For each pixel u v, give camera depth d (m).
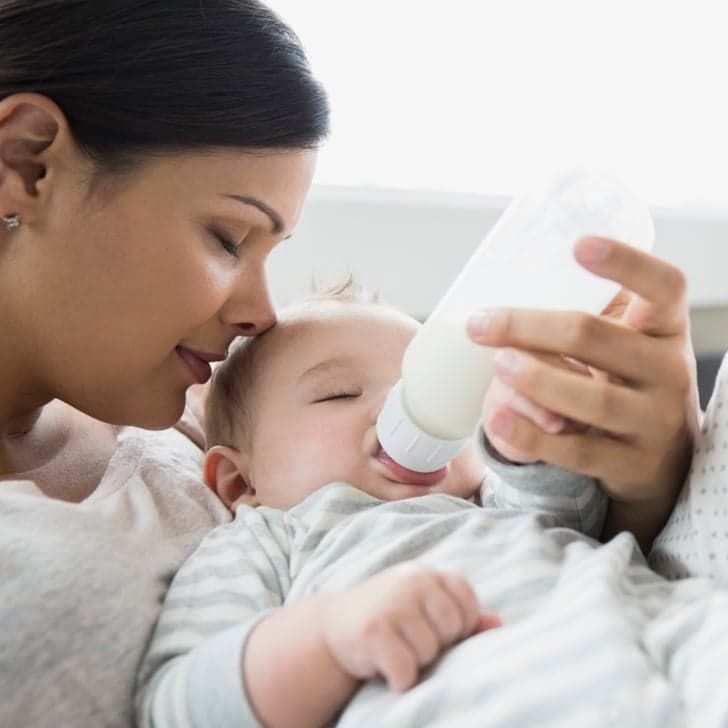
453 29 1.33
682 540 0.60
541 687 0.44
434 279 1.29
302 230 1.21
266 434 0.77
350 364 0.77
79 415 0.85
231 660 0.52
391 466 0.71
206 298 0.69
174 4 0.69
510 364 0.55
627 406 0.55
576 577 0.54
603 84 1.42
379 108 1.31
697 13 1.45
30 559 0.58
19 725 0.54
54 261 0.68
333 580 0.60
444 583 0.50
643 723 0.42
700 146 1.49
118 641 0.58
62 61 0.67
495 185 1.38
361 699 0.49
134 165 0.66
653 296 0.54
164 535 0.69
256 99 0.68
